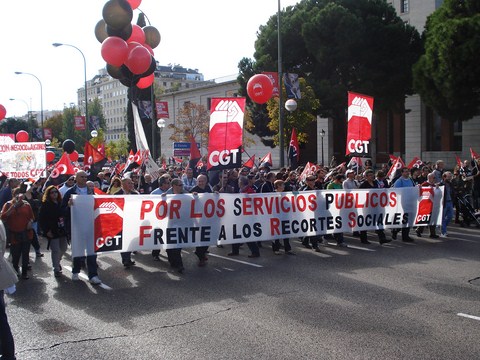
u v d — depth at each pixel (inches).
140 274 369.1
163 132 2869.1
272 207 432.5
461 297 291.3
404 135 1711.4
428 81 1143.6
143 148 520.1
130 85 528.4
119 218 368.5
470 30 1008.2
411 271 360.2
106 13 448.8
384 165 716.7
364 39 1327.5
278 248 444.8
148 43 557.3
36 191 515.5
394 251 442.9
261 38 1510.8
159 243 383.9
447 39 1032.8
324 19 1310.3
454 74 1039.0
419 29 1569.9
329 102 1354.6
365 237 485.7
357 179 577.9
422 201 504.7
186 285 333.4
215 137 427.5
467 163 695.1
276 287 322.0
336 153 1870.1
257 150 2196.1
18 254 363.6
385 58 1371.8
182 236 390.6
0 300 199.5
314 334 232.4
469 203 601.9
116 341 229.6
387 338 225.3
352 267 377.7
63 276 368.5
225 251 462.0
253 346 218.8
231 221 414.3
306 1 1480.1
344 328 239.9
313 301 287.7
